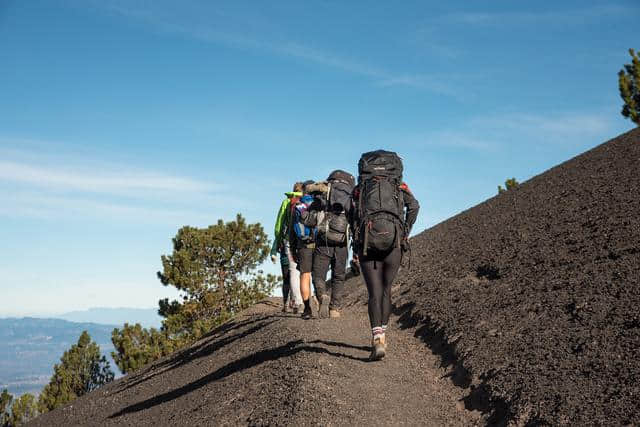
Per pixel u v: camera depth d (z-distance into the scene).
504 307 7.39
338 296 9.58
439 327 7.83
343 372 6.36
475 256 10.34
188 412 6.88
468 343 6.78
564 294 6.87
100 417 9.41
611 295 6.29
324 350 7.38
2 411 33.12
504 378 5.56
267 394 6.18
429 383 6.40
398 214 6.30
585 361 5.23
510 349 6.14
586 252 7.89
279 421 5.41
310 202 9.03
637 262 6.81
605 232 8.28
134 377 13.56
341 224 8.07
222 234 30.45
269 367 7.10
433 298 9.10
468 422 5.30
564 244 8.66
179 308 29.84
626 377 4.69
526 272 8.28
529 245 9.40
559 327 6.15
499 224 12.02
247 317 13.92
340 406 5.44
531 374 5.39
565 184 12.81
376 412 5.44
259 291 30.77
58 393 34.06
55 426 10.52
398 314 9.63
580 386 4.85
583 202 10.51
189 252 29.92
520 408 4.95
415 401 5.88
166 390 9.14
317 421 5.19
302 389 5.82
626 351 5.08
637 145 13.31
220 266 30.56
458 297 8.61
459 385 6.12
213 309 29.64
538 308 6.85
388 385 6.21
